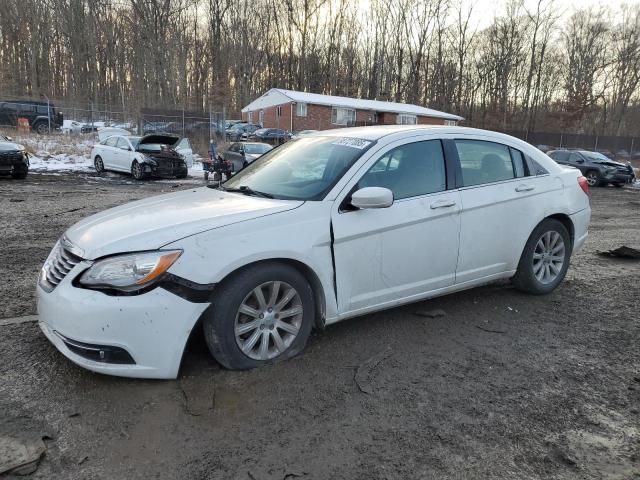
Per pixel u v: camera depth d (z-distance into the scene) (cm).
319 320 351
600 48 5759
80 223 353
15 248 645
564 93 5862
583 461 248
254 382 308
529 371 338
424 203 385
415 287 390
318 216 338
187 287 289
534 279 477
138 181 1709
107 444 249
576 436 268
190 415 273
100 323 278
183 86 5116
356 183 360
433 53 6003
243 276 308
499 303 469
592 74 5781
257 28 5934
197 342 357
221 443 252
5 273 528
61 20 5172
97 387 296
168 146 1847
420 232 382
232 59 5769
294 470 235
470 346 374
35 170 1872
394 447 254
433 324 413
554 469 242
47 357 332
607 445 261
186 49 5209
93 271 287
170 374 294
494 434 267
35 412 271
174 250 289
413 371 332
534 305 468
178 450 246
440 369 336
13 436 249
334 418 276
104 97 5378
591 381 328
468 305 461
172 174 1780
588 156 2202
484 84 5988
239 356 315
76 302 281
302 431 263
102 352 281
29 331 373
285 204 341
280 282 323
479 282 437
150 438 254
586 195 516
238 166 1916
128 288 282
